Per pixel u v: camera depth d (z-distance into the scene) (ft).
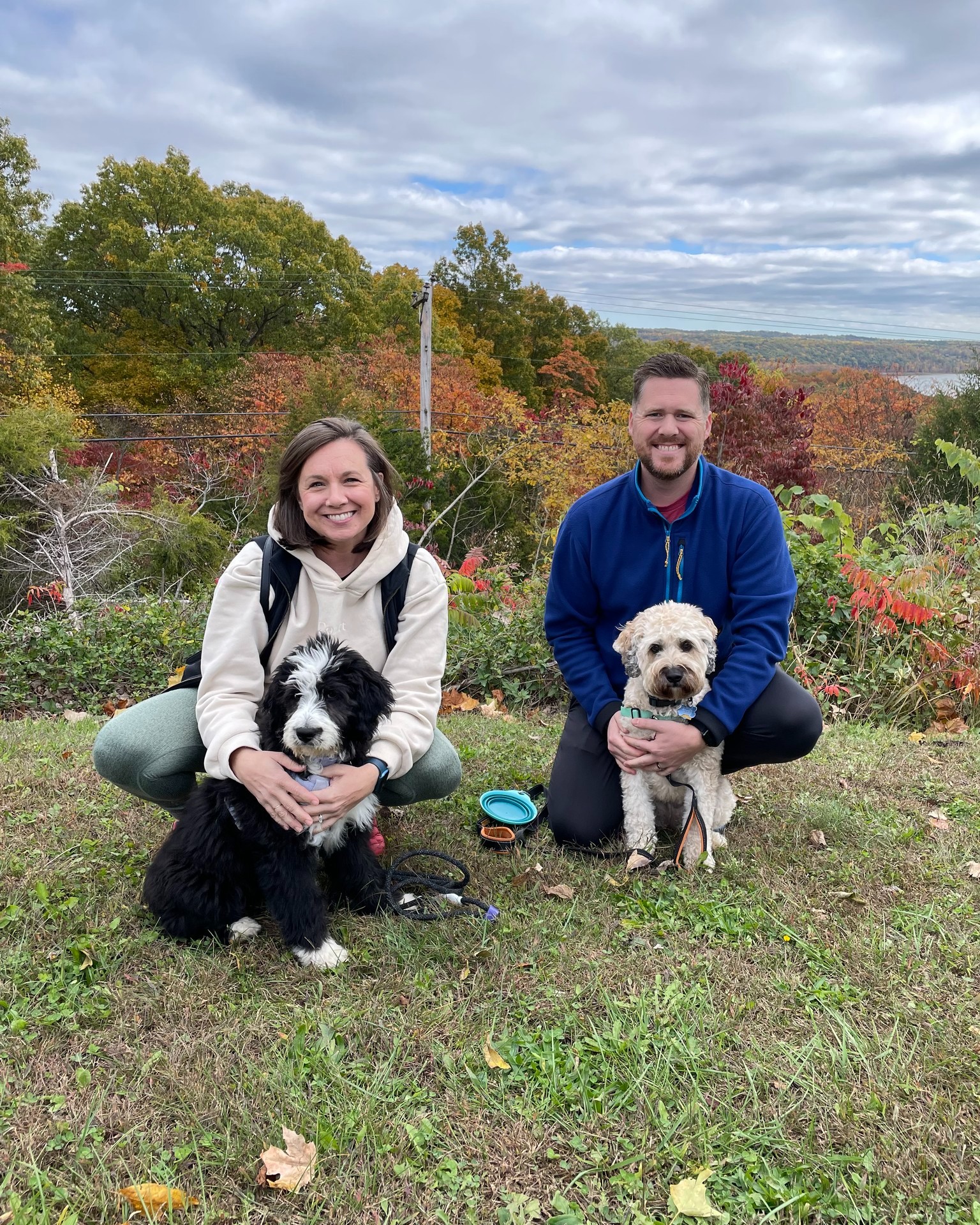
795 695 11.51
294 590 9.61
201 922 8.76
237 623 9.46
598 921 9.49
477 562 25.85
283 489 9.28
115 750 9.51
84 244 122.21
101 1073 7.00
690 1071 7.06
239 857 8.84
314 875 8.90
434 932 9.14
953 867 10.94
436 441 88.48
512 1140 6.39
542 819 12.56
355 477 8.98
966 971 8.60
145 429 104.94
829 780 14.06
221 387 109.91
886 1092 6.84
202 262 116.78
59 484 53.26
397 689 9.93
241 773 8.41
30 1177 5.84
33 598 42.52
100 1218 5.65
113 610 25.82
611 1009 7.79
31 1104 6.62
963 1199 5.91
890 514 56.95
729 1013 7.89
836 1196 5.89
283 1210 5.80
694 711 11.03
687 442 11.03
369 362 112.68
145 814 11.77
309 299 129.29
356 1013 7.80
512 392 122.62
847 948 8.90
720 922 9.42
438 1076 7.06
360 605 9.84
